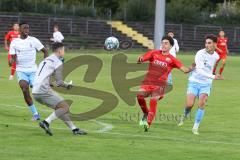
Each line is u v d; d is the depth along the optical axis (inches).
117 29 5620.1
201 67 1256.8
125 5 6190.9
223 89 2234.3
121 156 978.7
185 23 6131.9
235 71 3297.2
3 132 1176.8
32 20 5275.6
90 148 1038.4
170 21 6082.7
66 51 4901.6
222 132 1275.8
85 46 5319.9
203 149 1057.5
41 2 5807.1
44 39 5231.3
